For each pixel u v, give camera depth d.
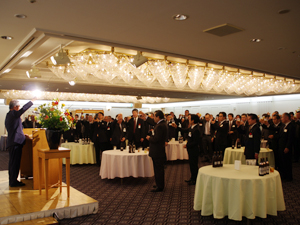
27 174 5.58
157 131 5.13
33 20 3.08
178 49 4.30
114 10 2.75
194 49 4.30
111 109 18.14
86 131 9.69
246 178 3.38
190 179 5.90
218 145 7.48
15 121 4.89
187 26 3.22
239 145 6.61
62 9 2.74
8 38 3.87
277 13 2.80
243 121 8.46
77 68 6.84
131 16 2.92
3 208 3.83
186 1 2.52
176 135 10.77
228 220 3.74
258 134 4.91
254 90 10.02
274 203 3.48
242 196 3.35
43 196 4.41
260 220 3.73
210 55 4.71
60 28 3.33
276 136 6.63
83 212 4.00
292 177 6.29
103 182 6.11
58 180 5.09
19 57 5.03
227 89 10.02
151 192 5.25
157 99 15.81
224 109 15.77
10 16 2.95
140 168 5.81
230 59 5.03
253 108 14.16
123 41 3.87
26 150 5.57
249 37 3.64
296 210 4.13
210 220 3.76
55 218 3.68
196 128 5.71
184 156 8.55
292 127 5.92
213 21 3.04
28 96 12.99
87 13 2.84
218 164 4.15
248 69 6.06
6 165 8.55
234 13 2.81
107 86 9.65
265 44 3.99
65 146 8.48
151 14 2.85
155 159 5.25
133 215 4.01
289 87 10.09
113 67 6.79
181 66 7.70
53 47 5.11
